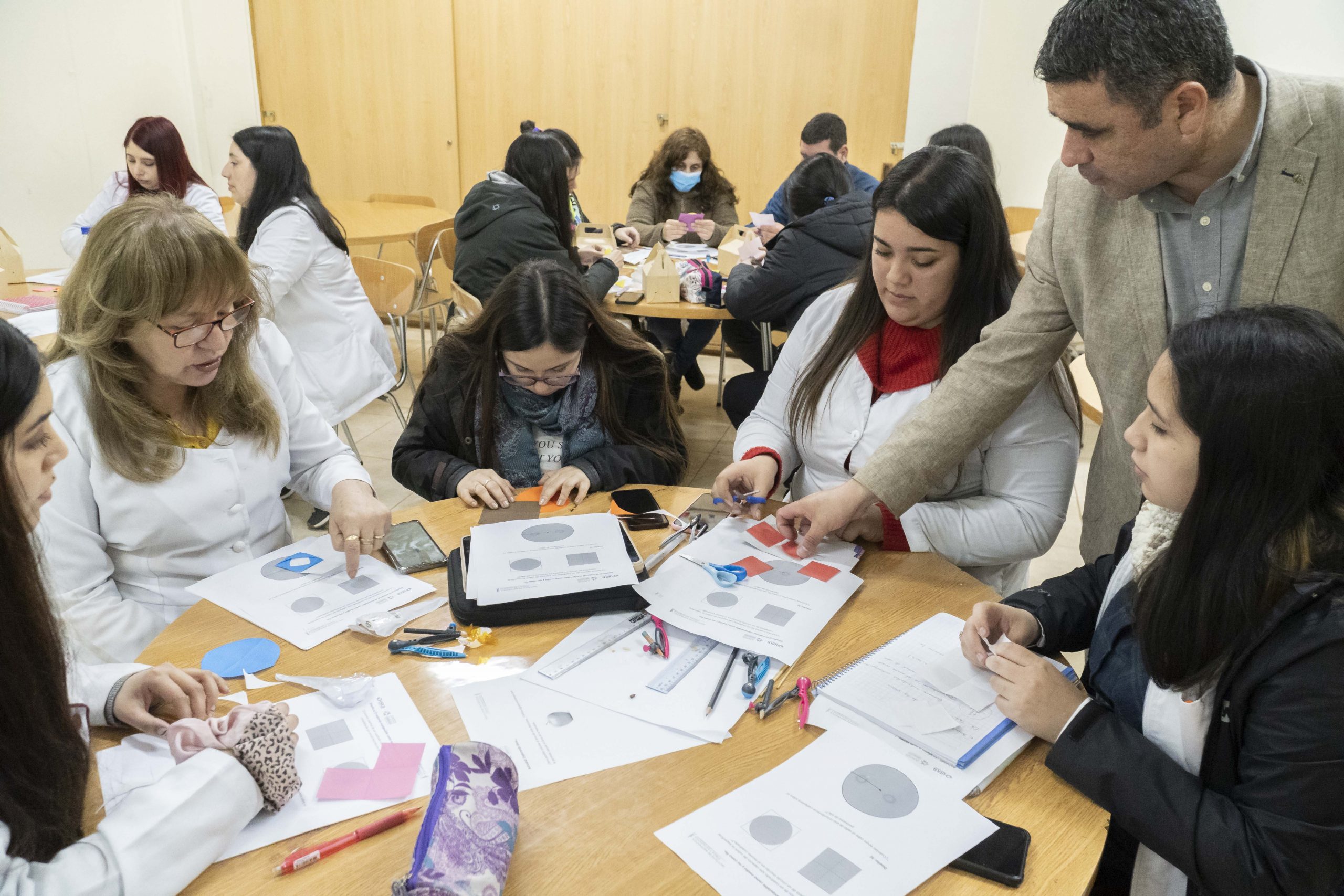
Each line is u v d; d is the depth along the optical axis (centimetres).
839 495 144
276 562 141
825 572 139
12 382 77
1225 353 87
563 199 322
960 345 153
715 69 484
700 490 172
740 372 507
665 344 397
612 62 495
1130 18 107
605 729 104
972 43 443
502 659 118
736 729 105
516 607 125
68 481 132
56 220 549
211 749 90
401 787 95
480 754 87
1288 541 87
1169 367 94
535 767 98
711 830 89
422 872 75
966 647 117
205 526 145
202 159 552
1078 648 130
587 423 186
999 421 146
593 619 128
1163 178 120
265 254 286
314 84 534
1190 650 92
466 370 180
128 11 519
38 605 82
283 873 84
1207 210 125
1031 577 296
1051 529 152
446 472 176
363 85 529
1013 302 151
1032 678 106
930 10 442
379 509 146
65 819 84
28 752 81
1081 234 138
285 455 159
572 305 169
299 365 300
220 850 85
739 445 177
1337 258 120
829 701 110
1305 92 117
